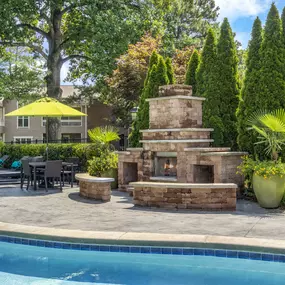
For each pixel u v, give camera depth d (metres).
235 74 13.04
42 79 26.12
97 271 6.09
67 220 8.24
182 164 11.10
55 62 28.09
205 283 5.51
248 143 11.32
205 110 12.98
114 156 13.84
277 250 5.87
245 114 11.36
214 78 12.95
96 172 13.45
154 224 7.73
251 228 7.32
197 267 6.18
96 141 15.31
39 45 30.58
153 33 26.47
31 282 5.67
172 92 11.54
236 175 10.97
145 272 6.00
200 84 13.51
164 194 9.64
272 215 8.69
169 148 11.37
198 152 10.84
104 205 10.22
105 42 24.83
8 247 7.17
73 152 17.92
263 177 9.45
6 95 25.12
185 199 9.45
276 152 9.95
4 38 24.98
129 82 20.97
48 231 7.09
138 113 15.48
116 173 13.63
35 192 12.89
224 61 12.97
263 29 11.45
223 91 12.86
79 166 17.08
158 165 11.98
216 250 6.19
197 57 14.74
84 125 39.75
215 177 10.52
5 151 21.94
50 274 5.98
